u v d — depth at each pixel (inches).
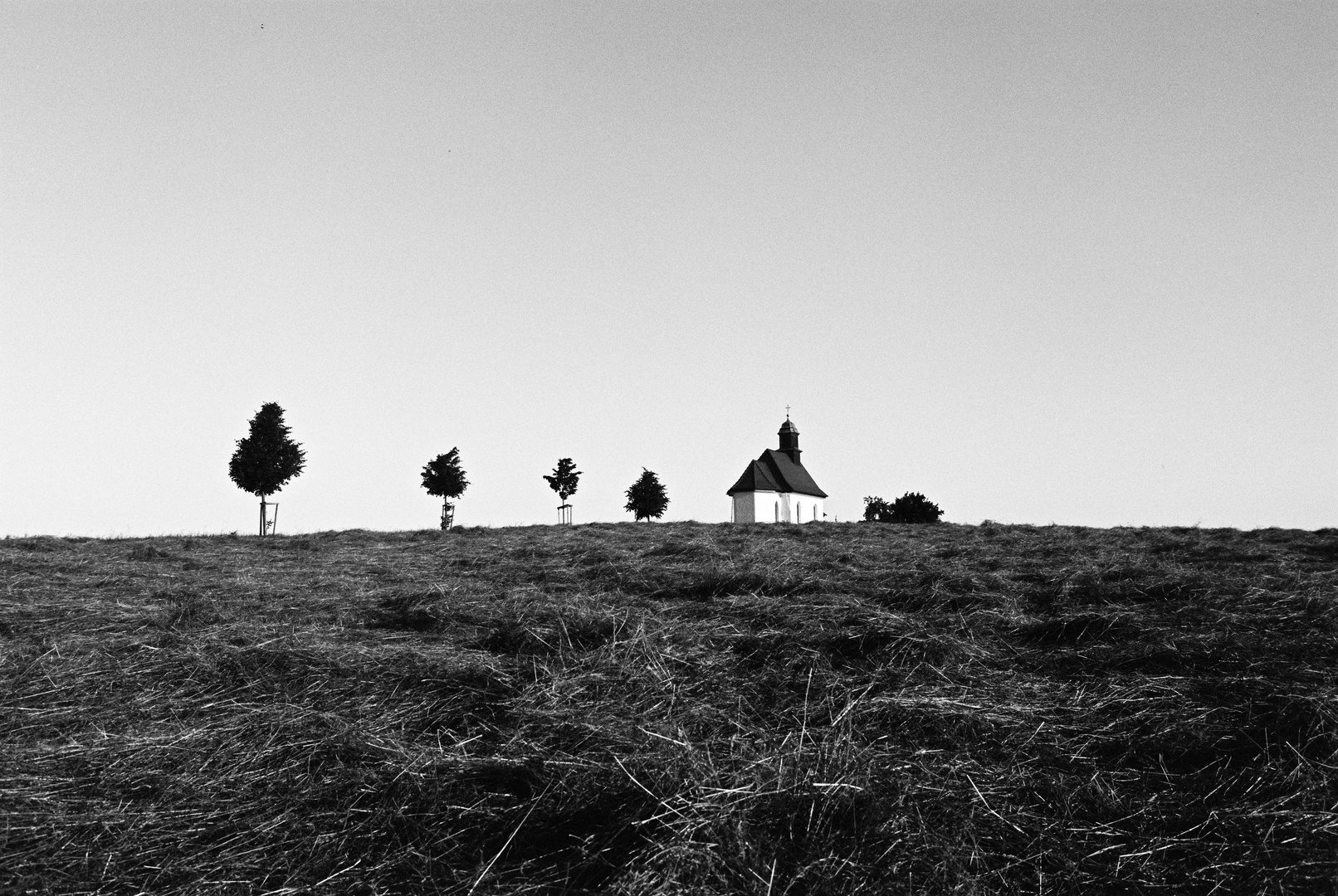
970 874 121.4
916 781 145.8
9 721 178.1
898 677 195.6
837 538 516.1
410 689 194.7
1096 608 249.3
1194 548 389.7
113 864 124.6
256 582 343.6
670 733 164.6
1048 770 151.1
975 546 430.6
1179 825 133.1
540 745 161.8
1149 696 178.9
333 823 136.3
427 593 297.3
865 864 121.1
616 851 126.5
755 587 295.7
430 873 123.3
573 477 1398.9
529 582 337.1
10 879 120.0
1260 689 175.6
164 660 215.8
